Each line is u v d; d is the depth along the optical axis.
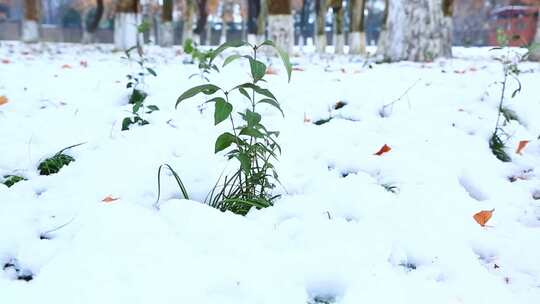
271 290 1.50
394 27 8.77
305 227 1.91
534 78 4.75
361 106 4.00
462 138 3.31
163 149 2.79
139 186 2.31
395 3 8.70
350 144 3.15
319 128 3.42
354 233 1.87
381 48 12.20
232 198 2.15
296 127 3.40
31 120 3.42
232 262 1.61
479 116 3.79
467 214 2.23
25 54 9.34
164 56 9.29
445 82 4.84
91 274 1.52
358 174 2.62
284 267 1.63
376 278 1.58
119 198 2.17
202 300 1.44
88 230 1.77
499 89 4.30
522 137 3.45
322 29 17.47
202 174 2.50
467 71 6.07
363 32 15.85
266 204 2.14
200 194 2.32
